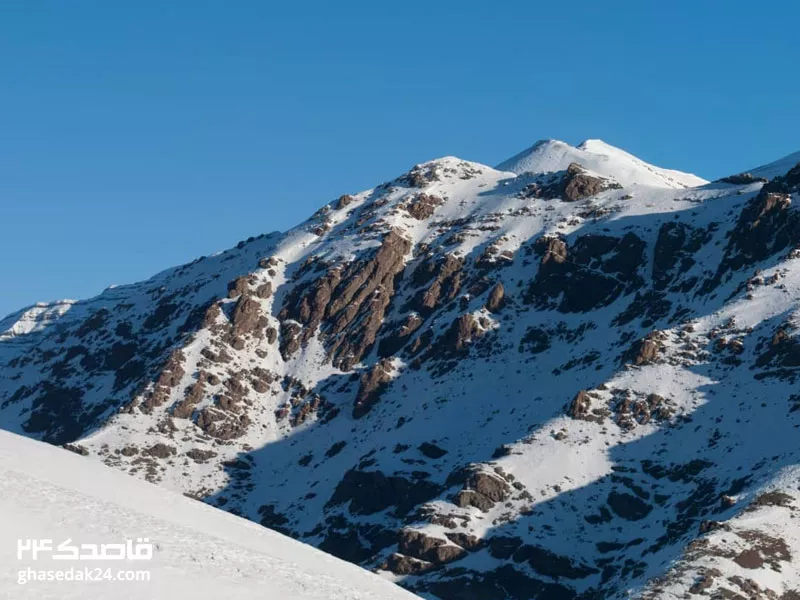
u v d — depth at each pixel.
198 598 50.69
